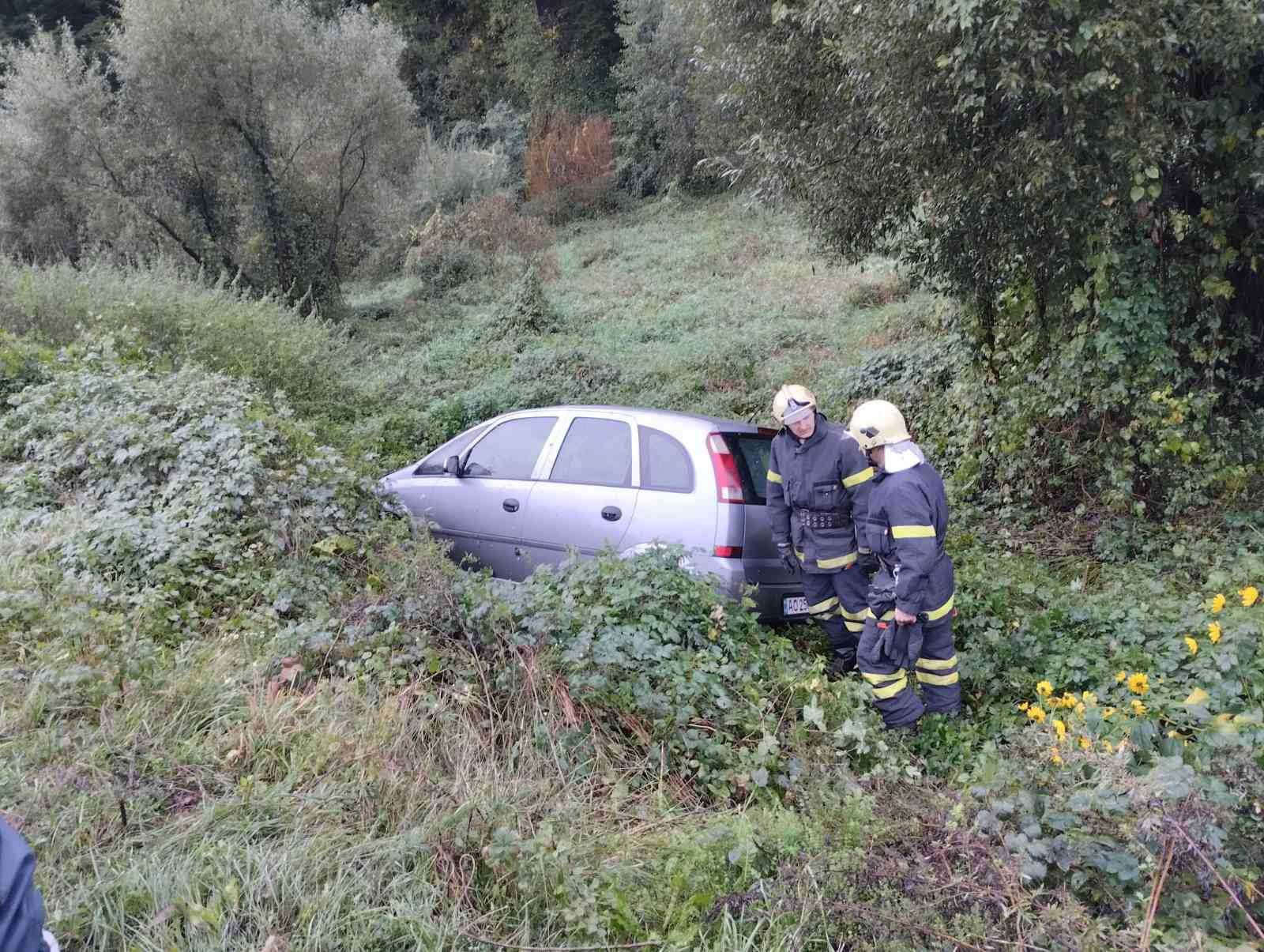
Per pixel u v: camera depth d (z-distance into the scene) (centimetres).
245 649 439
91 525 540
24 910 139
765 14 822
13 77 2067
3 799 305
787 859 296
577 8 3931
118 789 311
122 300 1202
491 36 4216
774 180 839
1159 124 605
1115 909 267
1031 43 562
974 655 481
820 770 358
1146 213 664
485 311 2188
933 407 1008
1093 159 640
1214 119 634
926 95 651
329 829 307
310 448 653
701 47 914
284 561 534
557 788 350
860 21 661
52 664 384
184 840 294
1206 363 726
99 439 657
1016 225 723
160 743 350
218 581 515
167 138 2089
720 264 2277
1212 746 310
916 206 817
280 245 2198
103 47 3222
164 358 1120
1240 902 256
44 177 2125
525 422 664
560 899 279
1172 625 463
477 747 369
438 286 2489
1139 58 582
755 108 856
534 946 268
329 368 1334
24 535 547
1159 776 281
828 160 798
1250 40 555
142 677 383
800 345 1480
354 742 352
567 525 603
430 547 539
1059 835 283
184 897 264
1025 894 267
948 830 293
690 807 357
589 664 397
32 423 721
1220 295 686
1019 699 457
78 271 1334
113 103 2120
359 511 597
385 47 2280
